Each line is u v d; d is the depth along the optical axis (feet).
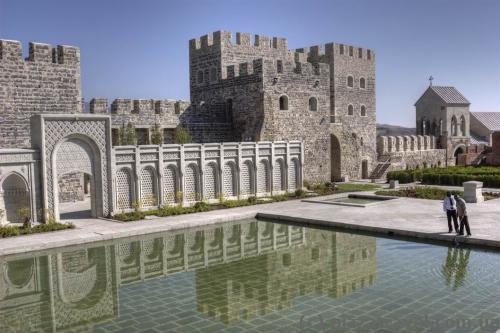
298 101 146.72
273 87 139.03
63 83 113.91
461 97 254.06
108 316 44.01
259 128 136.56
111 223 84.84
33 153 82.17
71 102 115.44
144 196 99.50
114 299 48.75
